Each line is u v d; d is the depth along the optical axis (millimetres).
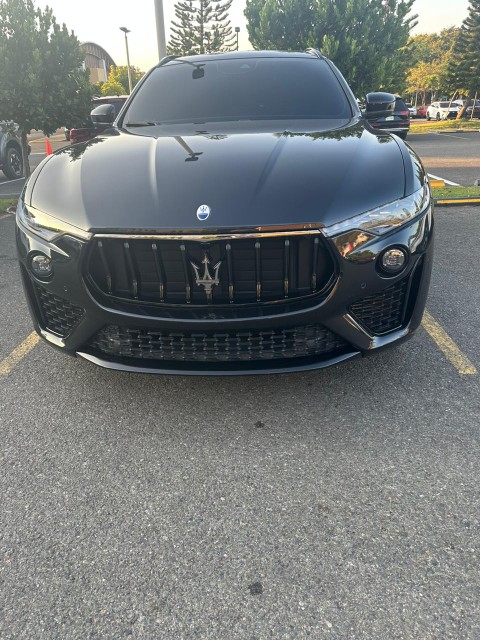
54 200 2205
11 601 1510
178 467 2049
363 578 1544
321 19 17328
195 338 2076
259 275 1977
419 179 2240
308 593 1505
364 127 2779
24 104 7078
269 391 2545
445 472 1960
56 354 2955
